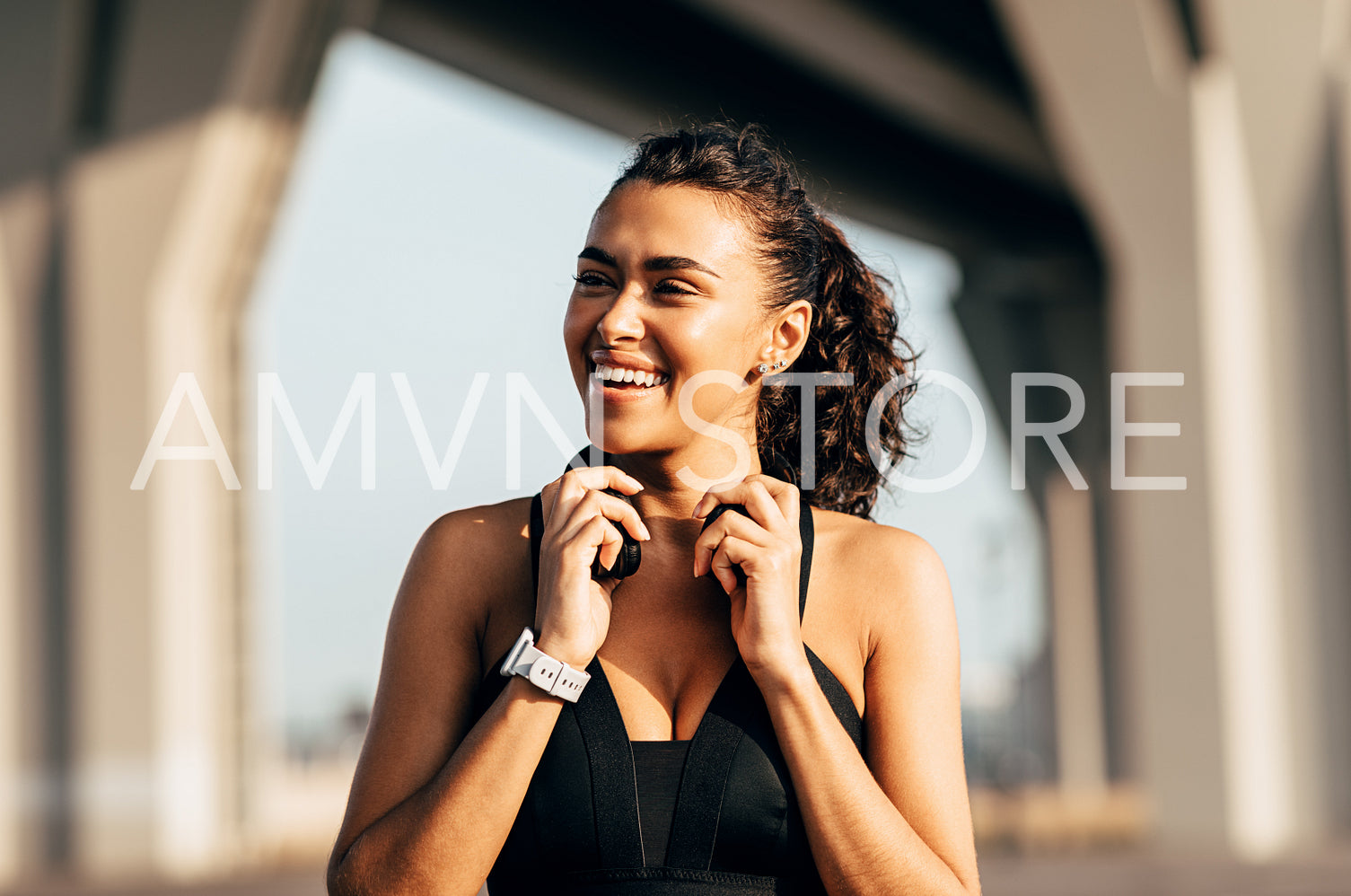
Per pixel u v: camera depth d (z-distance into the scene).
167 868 15.26
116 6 15.42
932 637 1.50
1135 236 19.75
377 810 1.45
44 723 15.64
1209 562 19.28
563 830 1.39
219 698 16.00
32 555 15.80
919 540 1.55
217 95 15.48
